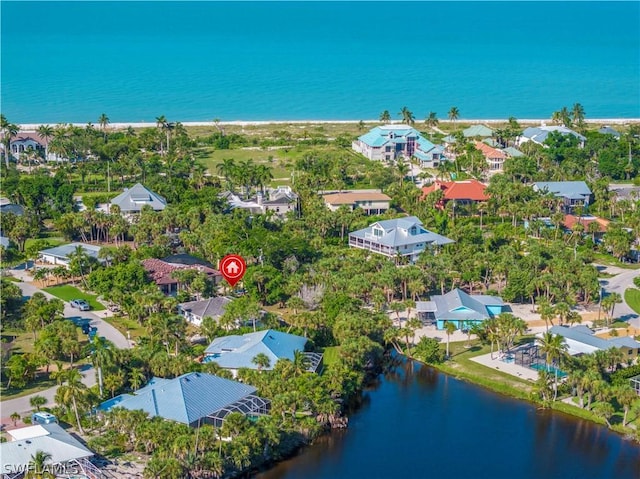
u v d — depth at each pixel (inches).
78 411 7628.0
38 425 7406.5
